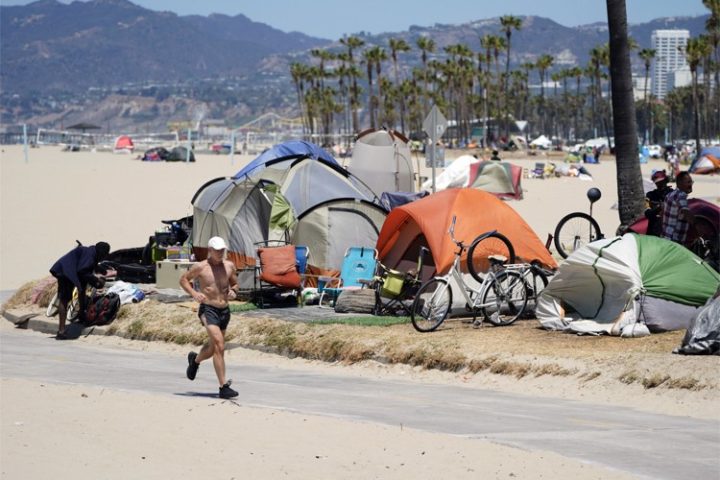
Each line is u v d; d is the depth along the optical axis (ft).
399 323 165.48
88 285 197.47
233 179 227.81
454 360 139.33
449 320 168.76
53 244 314.96
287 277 188.14
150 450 88.84
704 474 80.48
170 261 211.61
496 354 137.49
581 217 196.95
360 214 205.05
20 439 92.94
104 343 182.70
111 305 191.62
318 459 85.71
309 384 133.08
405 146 322.96
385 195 246.27
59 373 143.02
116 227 356.79
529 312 165.89
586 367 126.82
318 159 234.38
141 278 223.92
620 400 116.26
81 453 87.56
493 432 97.76
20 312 214.69
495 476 80.07
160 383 133.18
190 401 114.93
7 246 310.04
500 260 163.84
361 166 317.63
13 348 175.32
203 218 217.97
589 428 99.66
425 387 129.90
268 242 206.49
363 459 85.81
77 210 411.13
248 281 189.57
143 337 181.57
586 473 80.74
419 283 173.17
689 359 120.47
